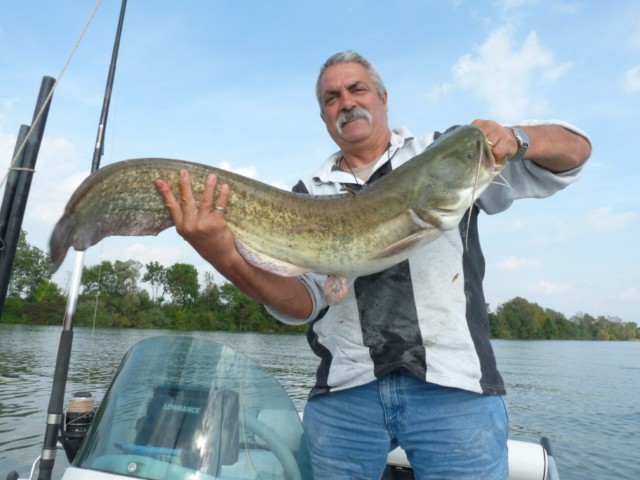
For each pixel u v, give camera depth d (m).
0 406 4.35
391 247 0.93
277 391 0.86
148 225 0.92
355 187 1.12
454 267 1.00
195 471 0.69
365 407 0.99
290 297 1.01
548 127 0.98
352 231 0.94
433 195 0.94
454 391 0.94
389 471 1.26
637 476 3.55
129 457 0.70
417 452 0.96
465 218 1.04
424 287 0.98
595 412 6.25
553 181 1.00
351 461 1.00
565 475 3.57
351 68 1.13
